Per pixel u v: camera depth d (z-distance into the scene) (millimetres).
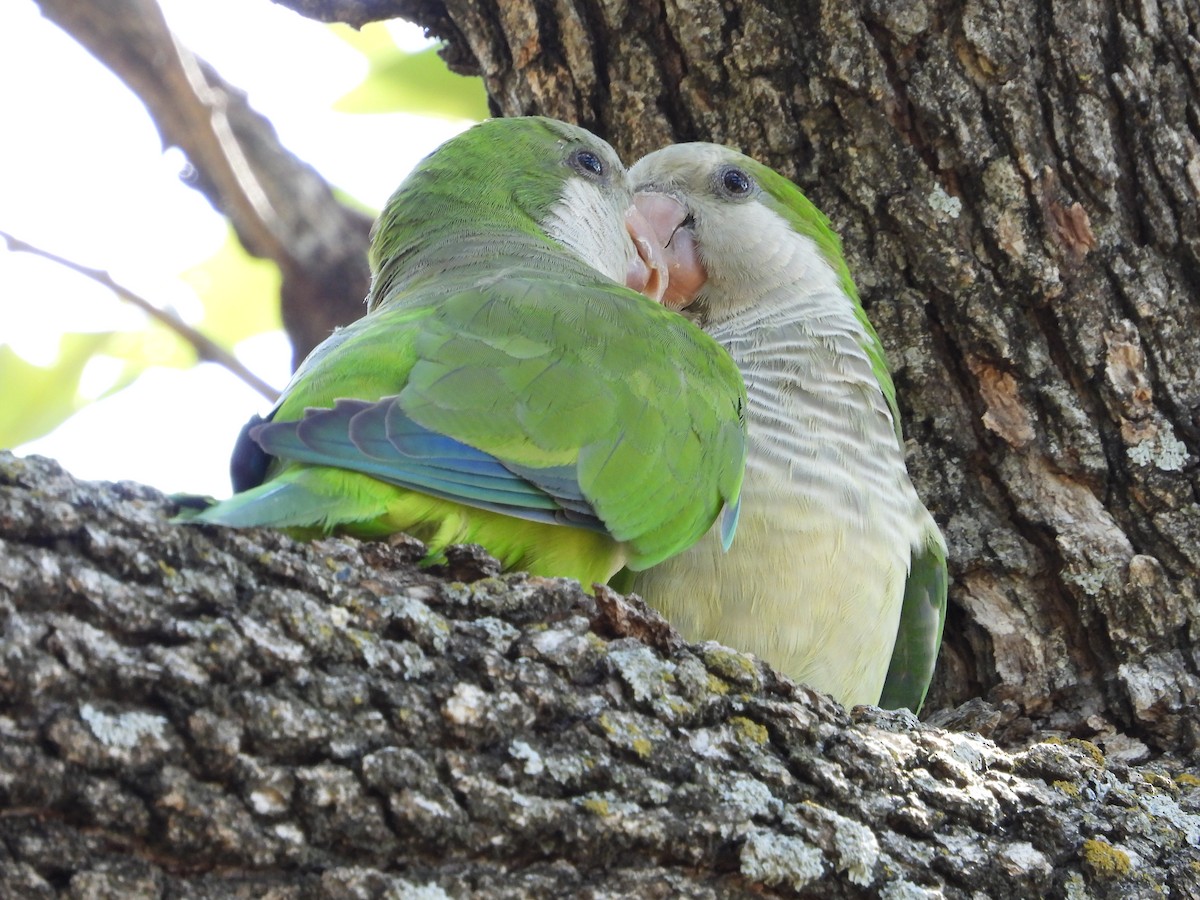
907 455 9328
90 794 4312
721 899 5430
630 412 6820
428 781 4941
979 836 6102
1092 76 8969
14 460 4602
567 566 6539
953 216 9148
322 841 4707
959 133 9078
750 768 5750
